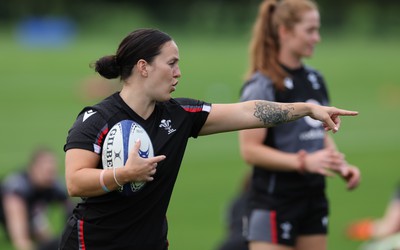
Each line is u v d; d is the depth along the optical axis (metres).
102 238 13.48
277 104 14.31
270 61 18.56
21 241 29.89
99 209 13.38
